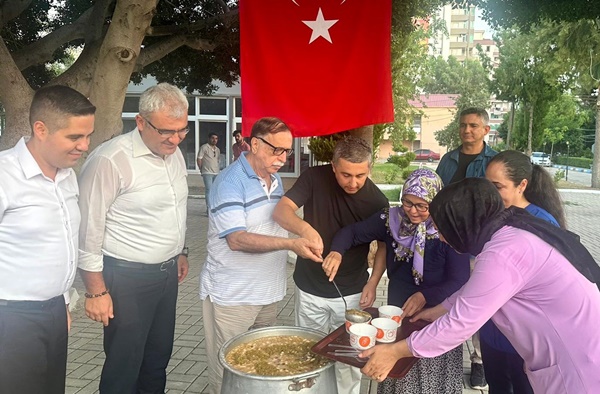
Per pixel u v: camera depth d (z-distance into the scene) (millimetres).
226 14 6598
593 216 12656
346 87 3877
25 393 2021
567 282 1639
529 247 1649
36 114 1899
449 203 1760
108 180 2307
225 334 2607
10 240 1936
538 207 2479
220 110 18688
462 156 3891
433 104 50000
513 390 2396
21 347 1984
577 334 1626
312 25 3836
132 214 2420
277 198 2668
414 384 2377
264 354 2104
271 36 3844
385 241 2537
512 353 2312
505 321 1756
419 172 2289
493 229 1717
